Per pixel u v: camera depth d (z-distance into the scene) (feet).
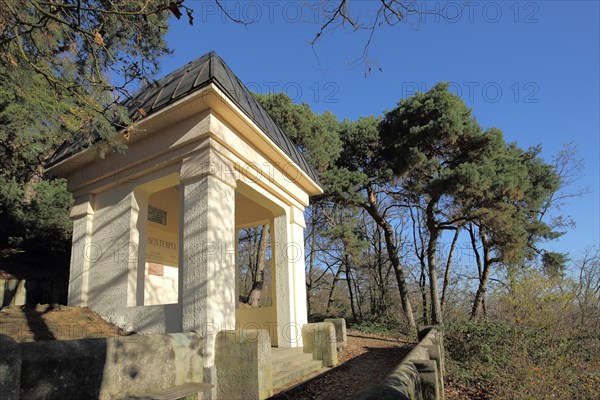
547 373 23.29
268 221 35.27
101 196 25.96
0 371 9.42
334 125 62.39
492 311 33.09
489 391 23.03
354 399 7.62
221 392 17.60
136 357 14.28
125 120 19.44
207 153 20.71
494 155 51.93
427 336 27.37
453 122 49.90
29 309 22.33
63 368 11.55
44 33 16.83
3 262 38.86
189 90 20.36
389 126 58.59
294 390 20.90
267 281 99.91
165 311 20.22
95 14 18.08
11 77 17.63
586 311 28.81
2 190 37.32
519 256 49.34
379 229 83.15
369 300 86.69
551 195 66.80
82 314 22.74
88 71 19.16
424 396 13.93
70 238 42.27
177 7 12.60
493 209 48.65
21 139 22.86
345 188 57.52
